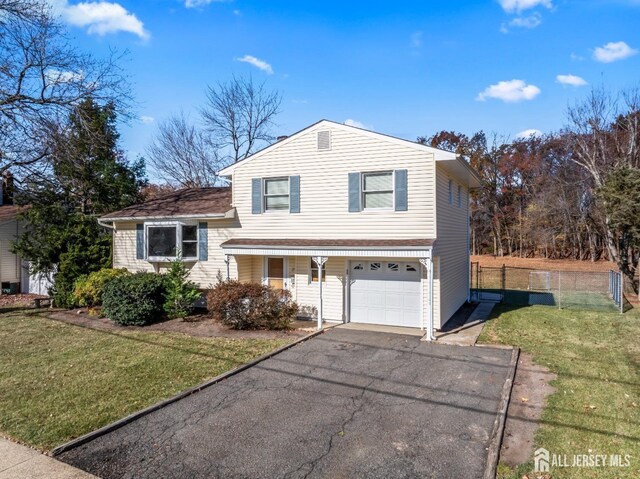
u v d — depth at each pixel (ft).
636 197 54.29
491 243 151.02
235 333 38.29
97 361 29.89
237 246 44.14
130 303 41.65
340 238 42.98
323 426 19.57
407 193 40.29
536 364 29.07
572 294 66.03
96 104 61.05
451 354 31.71
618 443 17.61
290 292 42.78
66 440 18.21
